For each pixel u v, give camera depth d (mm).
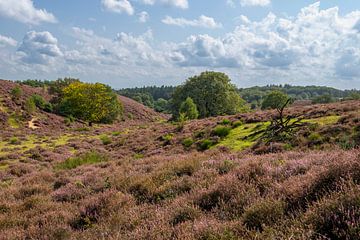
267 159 8211
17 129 50094
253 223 4121
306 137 14555
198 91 72688
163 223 4680
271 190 5180
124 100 133250
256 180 6043
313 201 4035
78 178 11141
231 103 73188
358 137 12227
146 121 109000
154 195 7004
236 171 6801
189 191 6578
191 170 8461
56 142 37406
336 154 6523
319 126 15586
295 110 27438
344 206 3580
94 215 6293
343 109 21109
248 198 5105
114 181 8906
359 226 3121
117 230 4922
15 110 60969
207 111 72500
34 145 34156
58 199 8320
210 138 21047
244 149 16000
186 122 37344
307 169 6020
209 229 3967
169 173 8555
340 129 13828
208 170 7859
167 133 29484
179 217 4965
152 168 10477
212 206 5395
